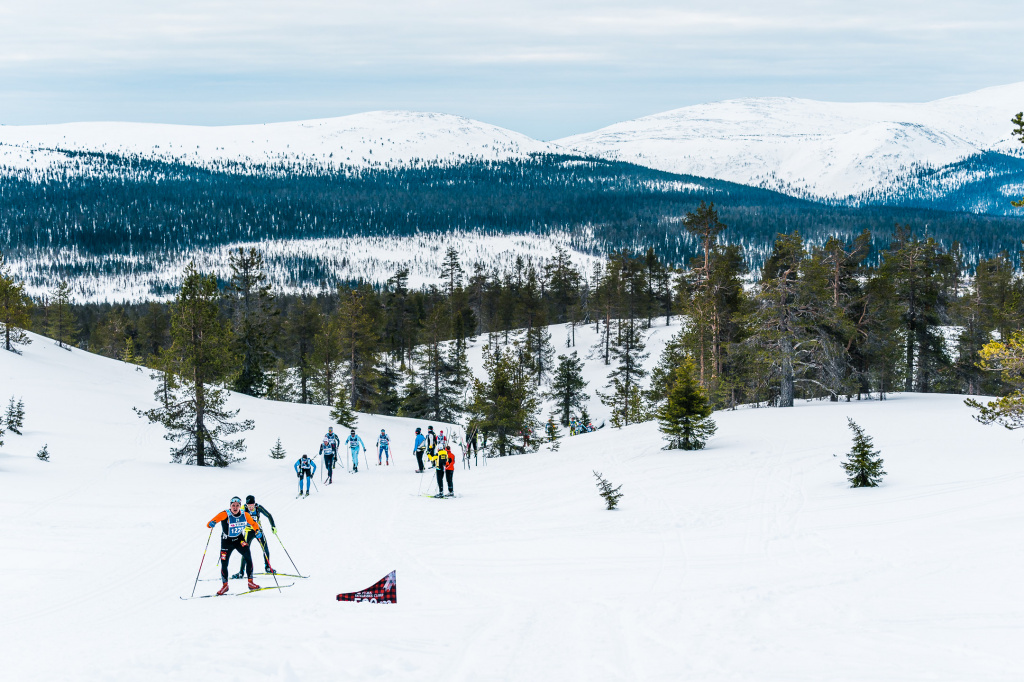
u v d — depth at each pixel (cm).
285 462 3375
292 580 1284
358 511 2019
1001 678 643
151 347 8912
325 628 930
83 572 1320
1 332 4559
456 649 825
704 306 4894
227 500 2145
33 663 817
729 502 1844
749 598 1002
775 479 2116
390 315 9094
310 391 6894
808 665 711
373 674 736
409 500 2220
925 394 4319
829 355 3900
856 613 890
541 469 2827
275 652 816
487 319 10769
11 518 1716
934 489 1752
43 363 4456
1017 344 1861
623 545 1452
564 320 11525
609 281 9262
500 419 3812
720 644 802
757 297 3972
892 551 1216
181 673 743
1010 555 1091
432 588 1170
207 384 3130
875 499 1711
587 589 1123
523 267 13375
